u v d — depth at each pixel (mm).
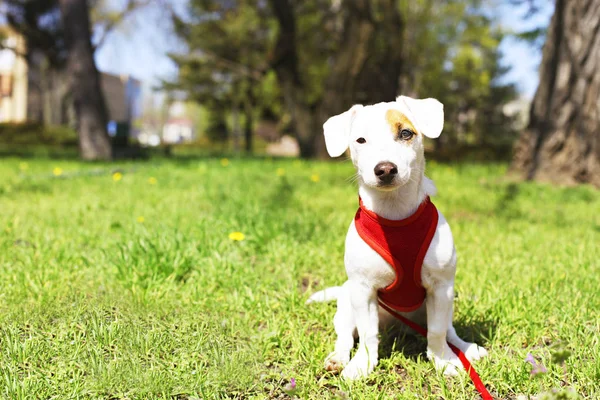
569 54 2695
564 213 1896
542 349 864
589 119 2646
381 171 759
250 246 1339
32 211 1779
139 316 942
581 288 1100
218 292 1084
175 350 859
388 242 803
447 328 839
